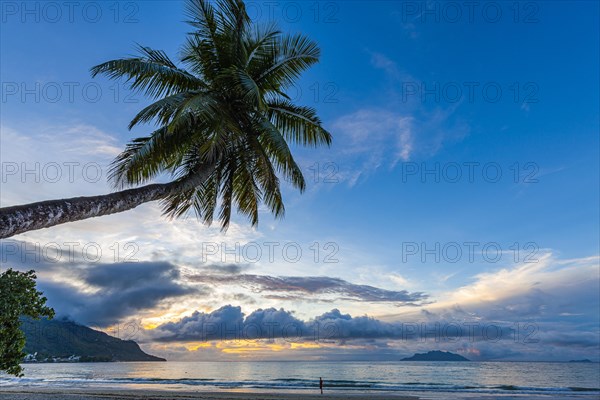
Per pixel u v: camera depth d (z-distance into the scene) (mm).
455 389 42406
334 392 37344
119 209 8406
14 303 12648
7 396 24469
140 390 35688
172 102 9758
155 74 11047
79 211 7289
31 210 6391
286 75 13047
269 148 12422
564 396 32812
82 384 46656
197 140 11242
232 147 12367
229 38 11781
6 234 5957
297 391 38344
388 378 70938
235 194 13180
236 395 30188
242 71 10719
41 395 25734
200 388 41781
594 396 32844
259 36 12656
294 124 13492
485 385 50469
